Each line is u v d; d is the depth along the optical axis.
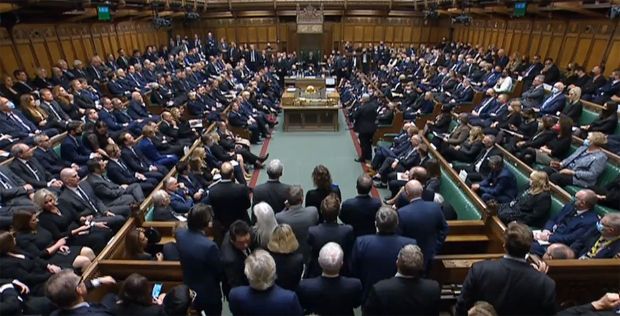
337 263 3.21
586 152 6.81
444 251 5.14
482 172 7.68
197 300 3.82
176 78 14.92
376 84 17.44
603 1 10.88
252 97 14.49
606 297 3.28
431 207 4.16
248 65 22.69
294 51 25.89
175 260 4.55
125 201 6.50
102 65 14.18
